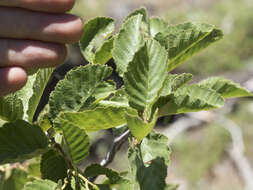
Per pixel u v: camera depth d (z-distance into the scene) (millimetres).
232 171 2375
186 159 2473
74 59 2268
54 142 408
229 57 2934
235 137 2486
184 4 3627
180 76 401
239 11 3285
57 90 393
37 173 500
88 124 383
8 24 337
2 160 385
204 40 425
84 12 3096
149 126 369
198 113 2682
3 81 349
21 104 409
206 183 2357
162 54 385
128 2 3455
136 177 385
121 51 409
